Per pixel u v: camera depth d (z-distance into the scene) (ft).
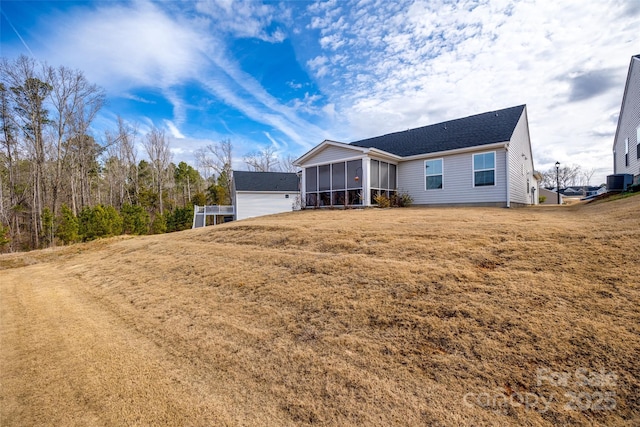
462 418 6.46
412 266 14.16
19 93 80.43
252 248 23.22
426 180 46.62
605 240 13.57
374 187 45.19
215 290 16.96
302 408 7.38
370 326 10.47
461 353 8.39
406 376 7.98
